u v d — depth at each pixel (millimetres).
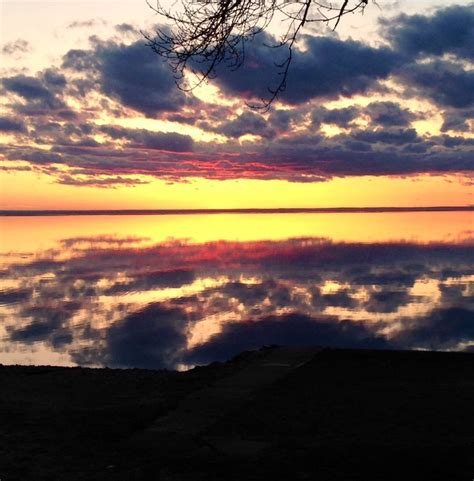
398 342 25281
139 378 8969
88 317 30391
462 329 27766
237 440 6234
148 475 5539
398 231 120500
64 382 8859
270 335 26625
